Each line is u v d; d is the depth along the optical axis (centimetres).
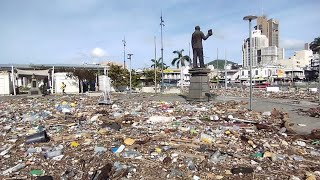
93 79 5803
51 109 2377
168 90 4919
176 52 6644
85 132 1388
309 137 1243
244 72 12069
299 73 11769
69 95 4375
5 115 2023
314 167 867
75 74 5422
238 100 2964
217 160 925
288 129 1423
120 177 804
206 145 1106
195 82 2736
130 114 1938
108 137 1270
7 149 1084
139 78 6531
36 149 1078
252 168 846
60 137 1273
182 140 1177
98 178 782
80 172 846
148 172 839
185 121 1653
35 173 837
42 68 5628
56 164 921
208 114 1928
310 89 4856
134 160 936
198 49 2719
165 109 2198
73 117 1888
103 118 1808
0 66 5556
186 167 873
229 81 11994
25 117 1909
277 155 970
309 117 1761
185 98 3228
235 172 823
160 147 1080
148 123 1609
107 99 3005
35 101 3177
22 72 4894
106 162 917
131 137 1249
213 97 2869
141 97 3653
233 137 1245
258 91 5106
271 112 1956
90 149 1070
